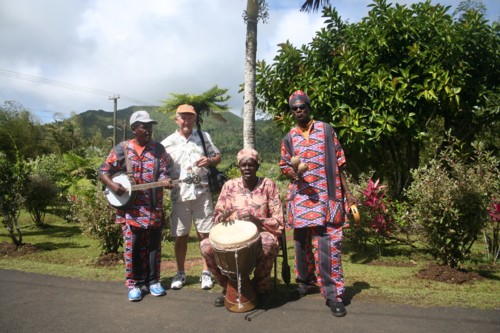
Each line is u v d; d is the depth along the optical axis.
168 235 8.34
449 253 4.90
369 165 8.42
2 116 32.41
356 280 4.78
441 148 8.01
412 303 3.75
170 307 3.88
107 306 3.91
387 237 6.14
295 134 4.03
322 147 3.89
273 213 4.13
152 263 4.29
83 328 3.36
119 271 5.33
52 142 40.28
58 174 13.90
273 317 3.55
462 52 6.76
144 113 4.33
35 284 4.65
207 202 4.77
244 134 7.64
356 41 7.07
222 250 3.59
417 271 5.21
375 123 6.86
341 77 6.85
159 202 4.34
